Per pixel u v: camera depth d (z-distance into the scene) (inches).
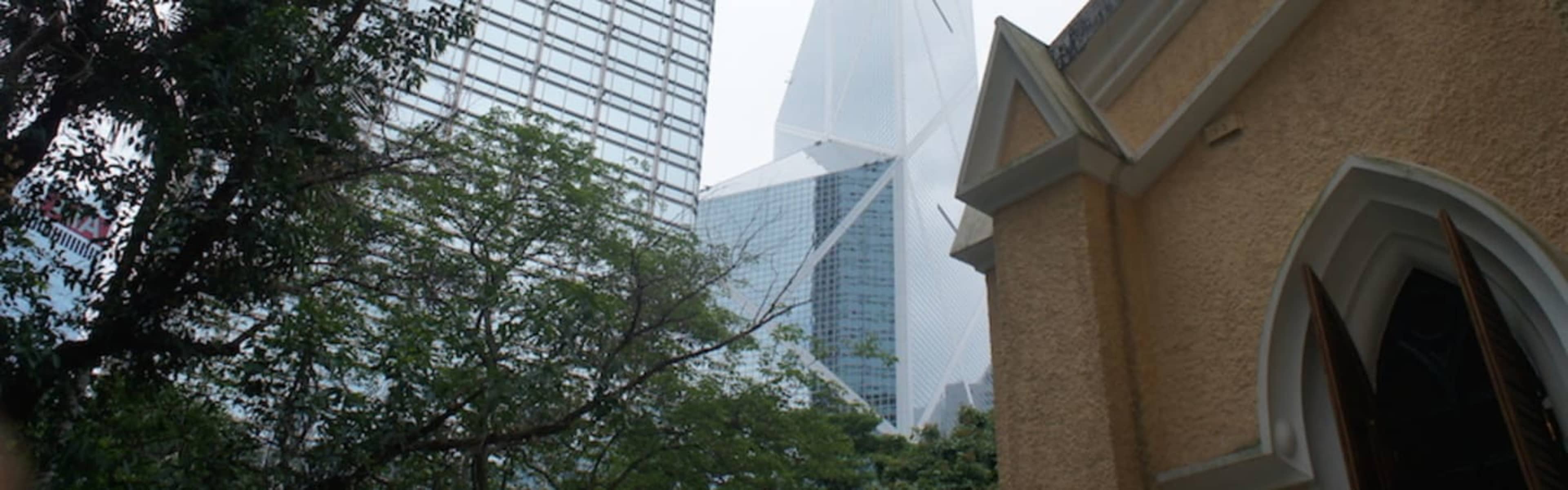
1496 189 155.7
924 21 6195.9
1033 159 208.8
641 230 732.7
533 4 2689.5
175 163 358.9
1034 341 199.3
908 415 4367.6
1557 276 142.9
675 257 706.8
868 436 1348.4
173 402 429.1
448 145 659.4
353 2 411.8
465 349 503.8
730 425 717.9
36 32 340.5
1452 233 152.8
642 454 677.3
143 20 352.2
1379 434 158.9
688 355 567.8
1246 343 180.9
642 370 612.4
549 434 513.0
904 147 5487.2
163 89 357.4
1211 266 191.9
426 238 604.7
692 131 2805.1
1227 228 192.1
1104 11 229.8
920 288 4923.7
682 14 3021.7
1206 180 199.9
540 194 696.4
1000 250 215.5
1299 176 184.2
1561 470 137.2
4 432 331.6
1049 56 235.9
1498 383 138.9
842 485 859.4
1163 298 197.2
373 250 570.9
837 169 5644.7
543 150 749.3
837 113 6136.8
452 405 498.3
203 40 351.6
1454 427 161.0
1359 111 179.2
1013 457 194.5
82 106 356.8
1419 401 166.7
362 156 451.8
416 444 460.1
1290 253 176.1
